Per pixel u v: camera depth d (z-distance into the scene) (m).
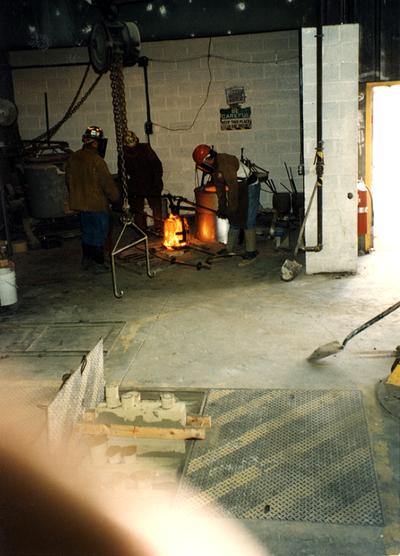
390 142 15.41
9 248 8.70
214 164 7.16
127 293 6.74
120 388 4.46
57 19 9.34
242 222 7.39
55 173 8.66
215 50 9.90
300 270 7.03
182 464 3.50
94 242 7.48
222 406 4.12
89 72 10.28
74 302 6.54
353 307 5.86
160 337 5.42
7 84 10.30
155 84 10.16
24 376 4.80
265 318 5.73
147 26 8.95
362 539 2.85
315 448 3.58
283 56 9.77
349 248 6.80
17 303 6.46
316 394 4.21
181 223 8.27
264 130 10.11
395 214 9.79
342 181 6.57
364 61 7.29
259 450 3.60
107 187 7.25
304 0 8.59
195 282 6.99
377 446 3.56
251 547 2.84
